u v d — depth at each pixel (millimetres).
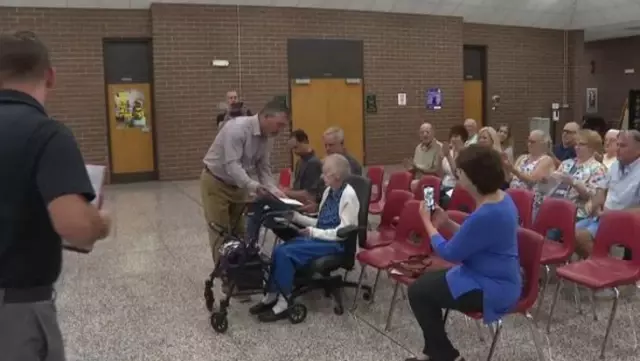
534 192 5383
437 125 13695
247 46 11672
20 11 10344
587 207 5195
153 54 11086
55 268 1952
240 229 5020
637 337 3957
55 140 1848
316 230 4410
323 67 12359
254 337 4117
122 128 11195
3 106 1882
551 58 15555
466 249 3088
